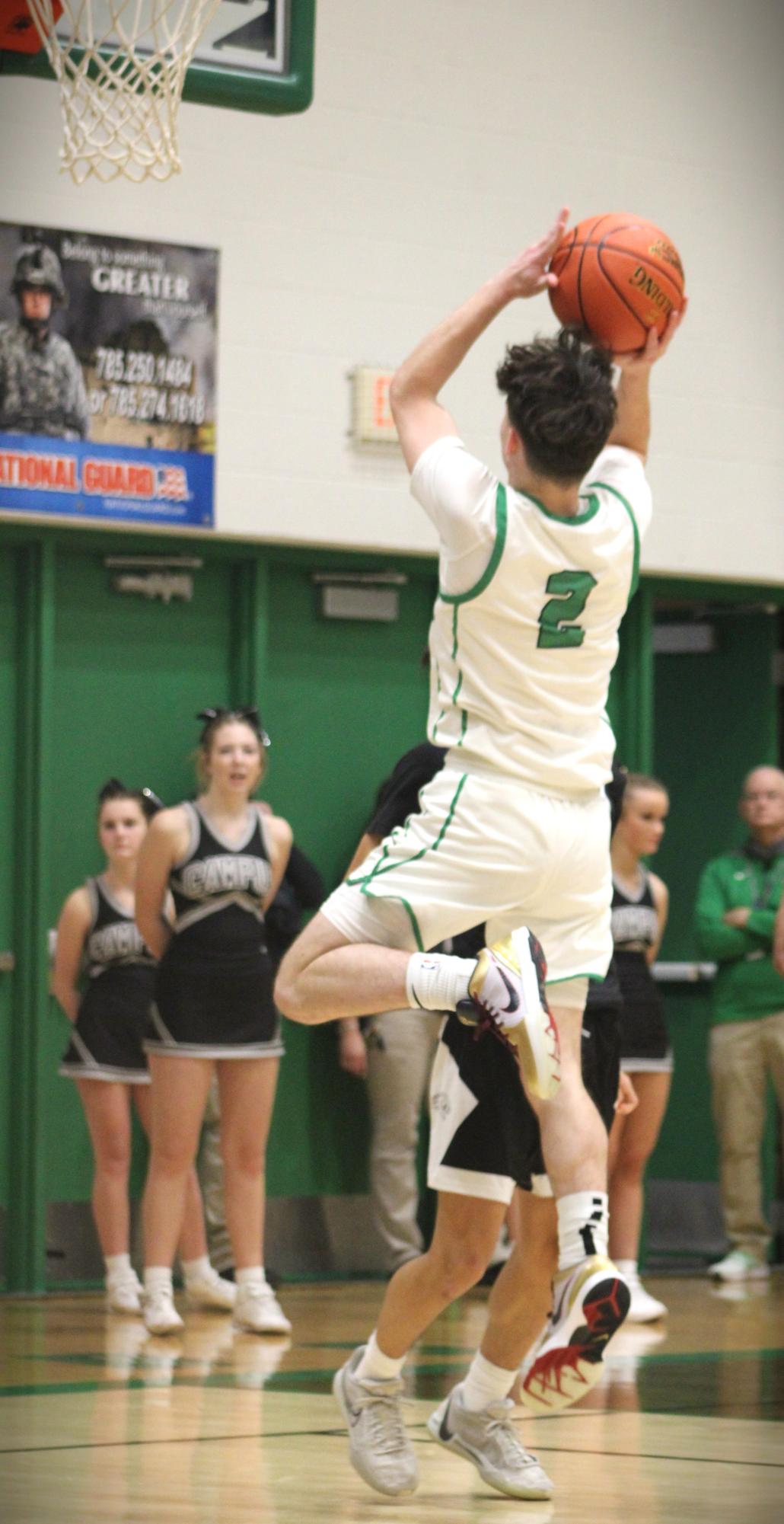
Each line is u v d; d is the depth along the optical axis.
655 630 15.70
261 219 12.77
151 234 12.38
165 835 10.09
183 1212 11.10
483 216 13.52
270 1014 10.28
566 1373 5.09
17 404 11.94
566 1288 5.10
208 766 10.27
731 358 14.38
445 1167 5.74
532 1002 5.00
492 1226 5.75
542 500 5.23
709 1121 14.88
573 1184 5.25
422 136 13.32
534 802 5.24
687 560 14.16
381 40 13.20
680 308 5.58
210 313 12.59
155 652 12.84
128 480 12.30
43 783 12.27
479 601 5.19
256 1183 10.23
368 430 13.04
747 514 14.41
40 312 12.01
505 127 13.60
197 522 12.52
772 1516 5.45
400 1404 5.90
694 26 14.34
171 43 9.34
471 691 5.27
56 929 12.19
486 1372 5.88
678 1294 12.53
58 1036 12.34
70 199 12.12
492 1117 5.68
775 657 15.36
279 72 9.74
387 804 6.46
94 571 12.63
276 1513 5.41
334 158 13.02
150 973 11.39
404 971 5.16
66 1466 6.13
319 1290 12.41
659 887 12.05
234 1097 10.23
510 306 13.54
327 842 13.32
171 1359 9.01
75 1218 12.38
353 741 13.46
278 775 13.16
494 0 13.59
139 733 12.77
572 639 5.26
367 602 13.45
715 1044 13.70
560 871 5.26
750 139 14.54
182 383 12.48
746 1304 11.91
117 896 11.39
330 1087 13.16
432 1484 6.04
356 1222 13.20
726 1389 8.16
